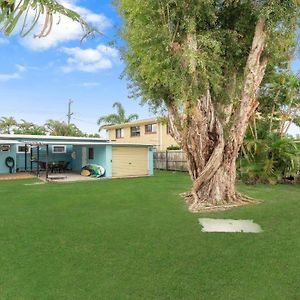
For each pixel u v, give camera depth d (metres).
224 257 5.41
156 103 12.44
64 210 9.48
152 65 9.16
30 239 6.48
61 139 25.94
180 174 22.14
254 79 10.20
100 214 8.87
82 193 12.98
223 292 4.15
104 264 5.11
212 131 10.16
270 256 5.45
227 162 10.48
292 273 4.73
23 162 25.11
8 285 4.38
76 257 5.43
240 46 10.66
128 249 5.84
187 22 9.18
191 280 4.52
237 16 10.54
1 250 5.80
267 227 7.36
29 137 24.66
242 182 15.94
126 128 33.25
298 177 15.66
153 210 9.42
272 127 16.77
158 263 5.15
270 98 16.66
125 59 11.74
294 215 8.58
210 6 9.52
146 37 9.23
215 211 9.24
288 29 9.98
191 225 7.59
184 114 10.12
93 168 21.39
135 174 22.12
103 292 4.17
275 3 9.39
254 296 4.03
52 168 23.88
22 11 2.39
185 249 5.83
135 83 12.27
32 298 4.01
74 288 4.29
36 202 10.92
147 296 4.06
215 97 10.47
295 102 16.69
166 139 28.42
